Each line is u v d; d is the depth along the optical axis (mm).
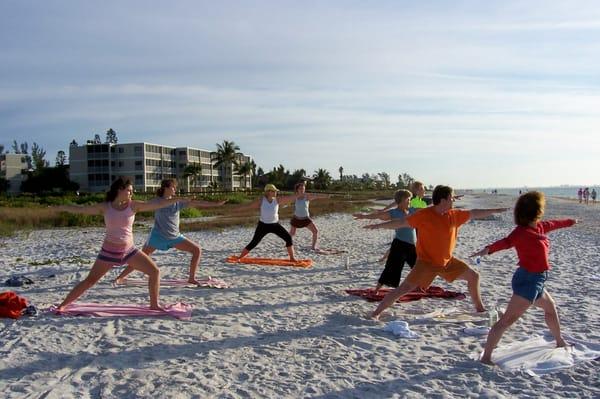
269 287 9742
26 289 9469
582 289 9477
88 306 7699
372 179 170750
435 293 8836
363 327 6961
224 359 5723
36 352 5863
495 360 5594
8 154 103625
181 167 107812
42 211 28531
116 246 7309
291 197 12789
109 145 96500
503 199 88062
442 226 6922
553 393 4793
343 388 4938
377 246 16812
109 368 5414
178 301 8430
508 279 10516
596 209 47969
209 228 23547
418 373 5305
